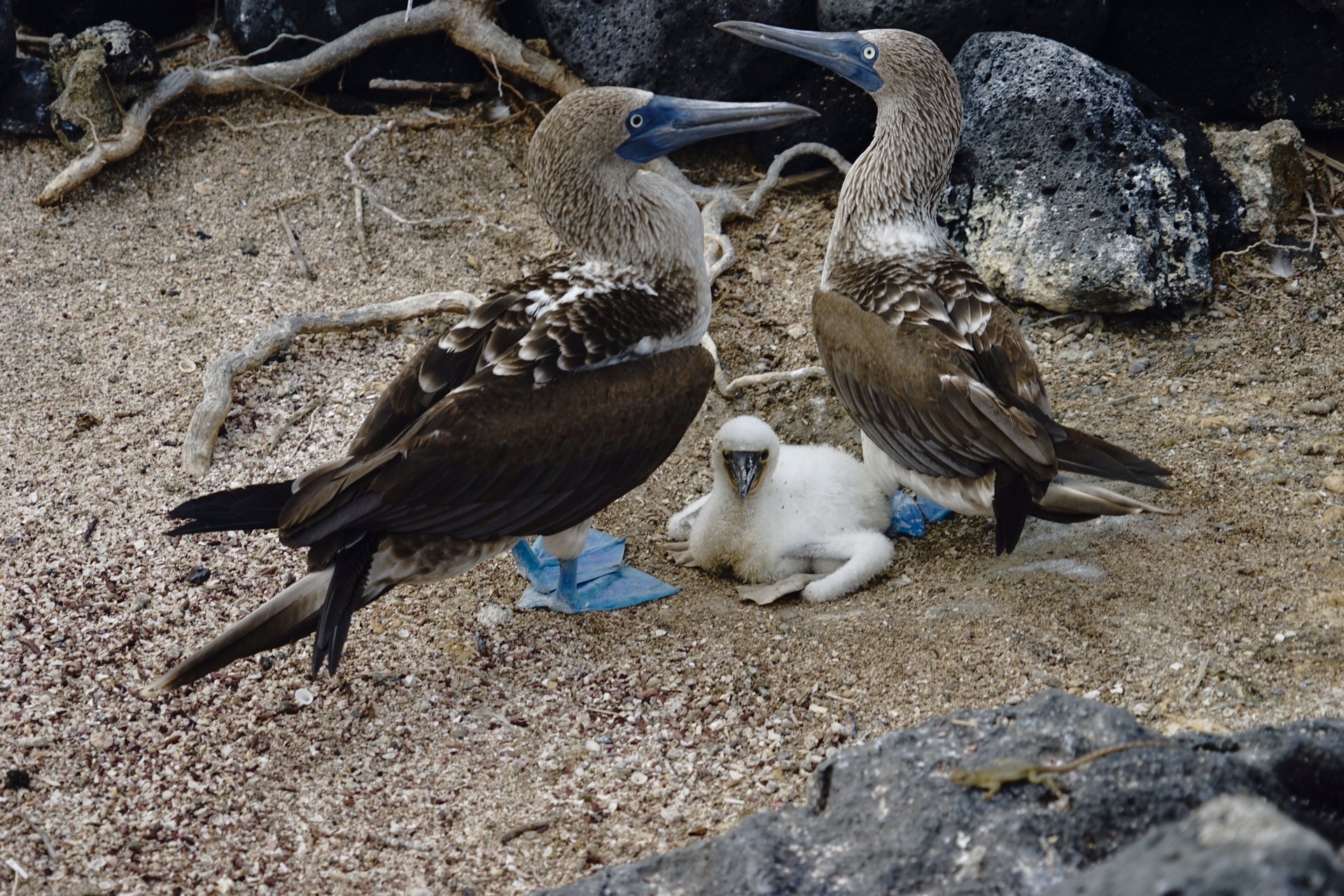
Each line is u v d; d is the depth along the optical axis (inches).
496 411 245.1
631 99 275.6
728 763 235.1
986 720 184.7
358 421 331.9
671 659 263.9
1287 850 123.3
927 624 264.2
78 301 366.6
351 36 417.7
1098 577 269.7
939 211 376.2
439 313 365.1
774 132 411.8
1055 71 358.6
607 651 268.7
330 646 225.8
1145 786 163.5
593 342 257.3
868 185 306.5
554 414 249.1
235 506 240.5
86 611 271.7
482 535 251.1
